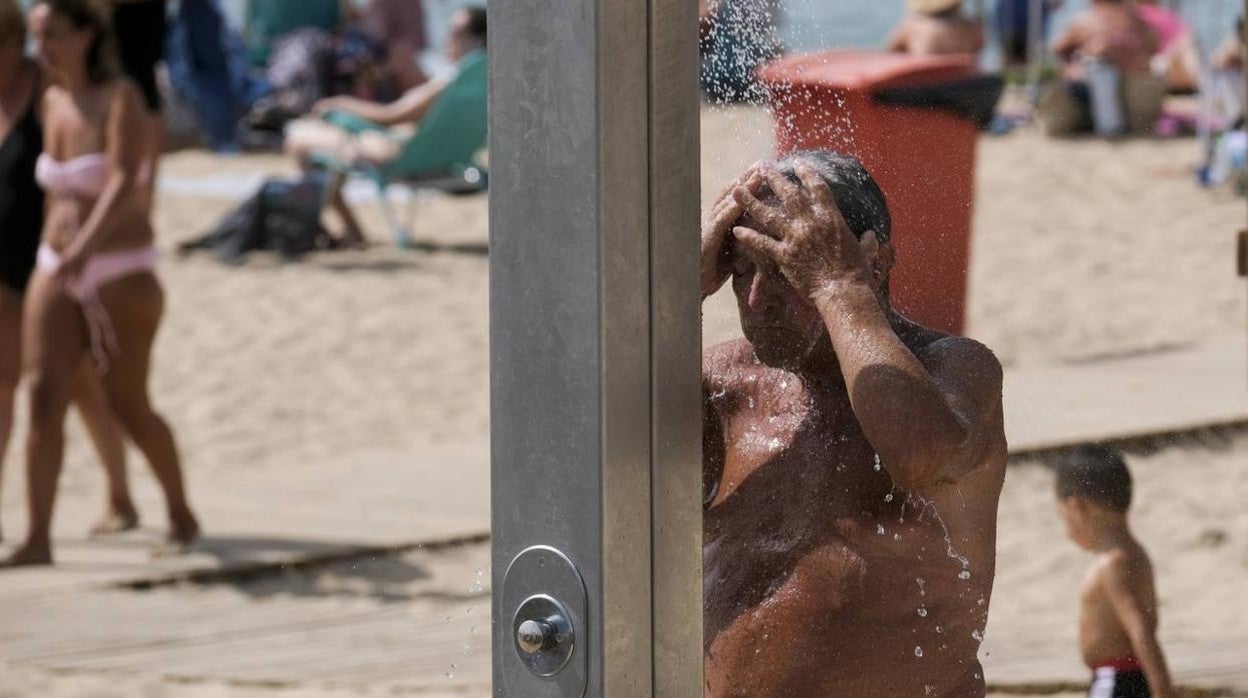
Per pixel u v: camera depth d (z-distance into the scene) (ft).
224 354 110.01
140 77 100.12
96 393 73.31
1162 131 163.53
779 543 24.41
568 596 18.89
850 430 24.20
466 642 58.13
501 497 19.22
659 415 19.15
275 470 83.56
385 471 82.12
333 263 135.44
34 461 68.59
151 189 67.26
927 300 28.86
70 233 65.92
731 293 25.54
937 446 21.81
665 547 19.39
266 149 186.39
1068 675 44.19
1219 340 73.97
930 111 29.89
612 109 18.24
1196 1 169.78
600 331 18.39
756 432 24.99
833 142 27.81
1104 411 59.00
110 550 71.51
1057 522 49.65
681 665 19.75
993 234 129.08
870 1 145.38
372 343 111.45
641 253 18.76
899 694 24.06
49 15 63.57
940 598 24.20
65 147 65.87
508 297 18.90
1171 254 112.47
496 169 18.79
